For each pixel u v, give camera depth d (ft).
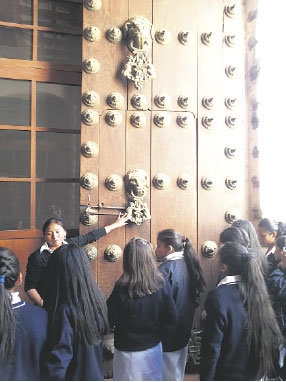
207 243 10.30
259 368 5.58
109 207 9.78
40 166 10.35
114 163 9.91
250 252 6.23
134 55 9.87
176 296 7.52
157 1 10.26
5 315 4.73
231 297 5.77
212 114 10.47
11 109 10.14
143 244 6.55
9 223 10.02
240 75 10.68
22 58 10.27
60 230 8.29
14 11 10.22
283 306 6.84
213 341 5.60
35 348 4.95
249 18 10.88
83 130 9.77
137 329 6.37
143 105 9.98
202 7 10.52
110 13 9.99
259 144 10.59
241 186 10.68
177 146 10.28
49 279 5.59
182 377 7.98
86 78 9.82
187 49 10.38
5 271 4.98
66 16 10.66
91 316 5.36
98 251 9.84
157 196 10.13
